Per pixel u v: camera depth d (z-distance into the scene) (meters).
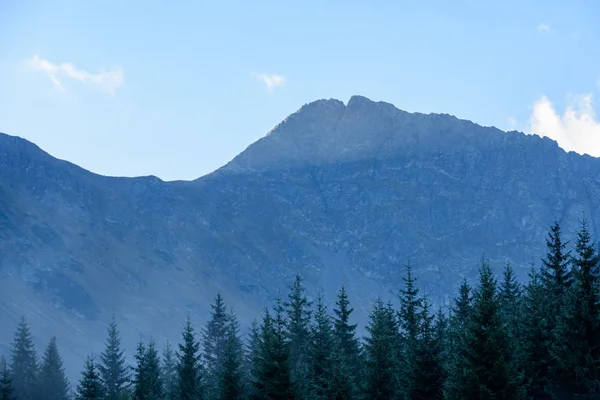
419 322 54.12
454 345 45.09
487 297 43.59
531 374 46.25
